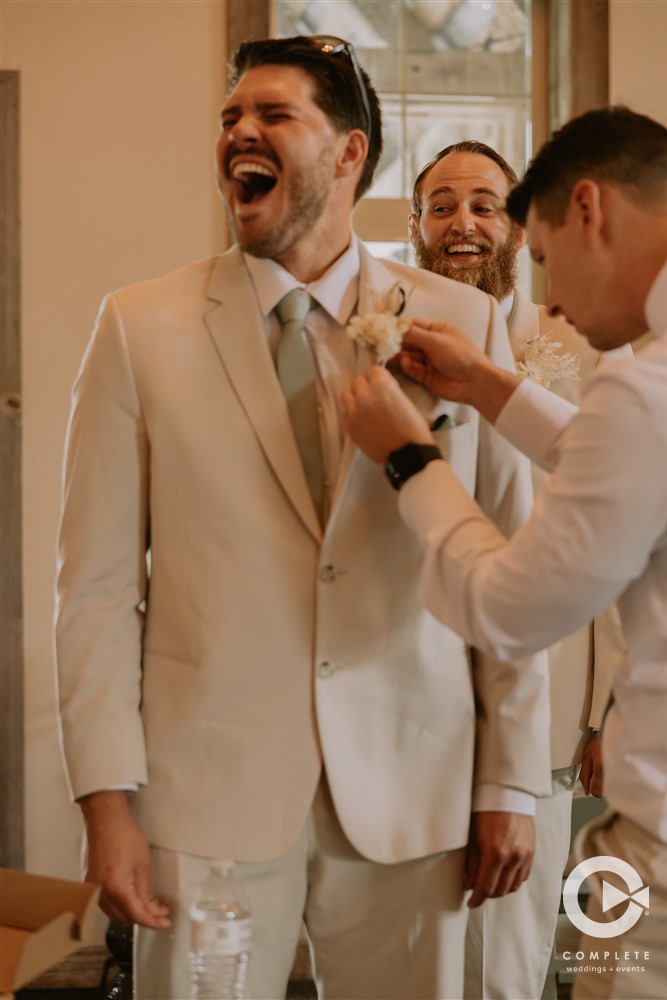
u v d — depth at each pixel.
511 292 2.58
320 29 4.12
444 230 2.57
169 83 3.96
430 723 1.64
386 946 1.65
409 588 1.63
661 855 1.38
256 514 1.58
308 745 1.58
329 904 1.64
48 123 3.93
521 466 1.73
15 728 3.89
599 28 4.00
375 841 1.59
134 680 1.62
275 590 1.58
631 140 1.44
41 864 3.89
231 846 1.55
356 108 1.65
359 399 1.56
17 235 3.90
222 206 3.97
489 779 1.67
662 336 1.40
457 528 1.46
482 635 1.40
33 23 3.92
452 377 1.68
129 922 1.54
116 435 1.59
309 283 1.70
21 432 3.92
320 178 1.61
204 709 1.57
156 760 1.58
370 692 1.61
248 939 1.50
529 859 1.68
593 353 2.50
